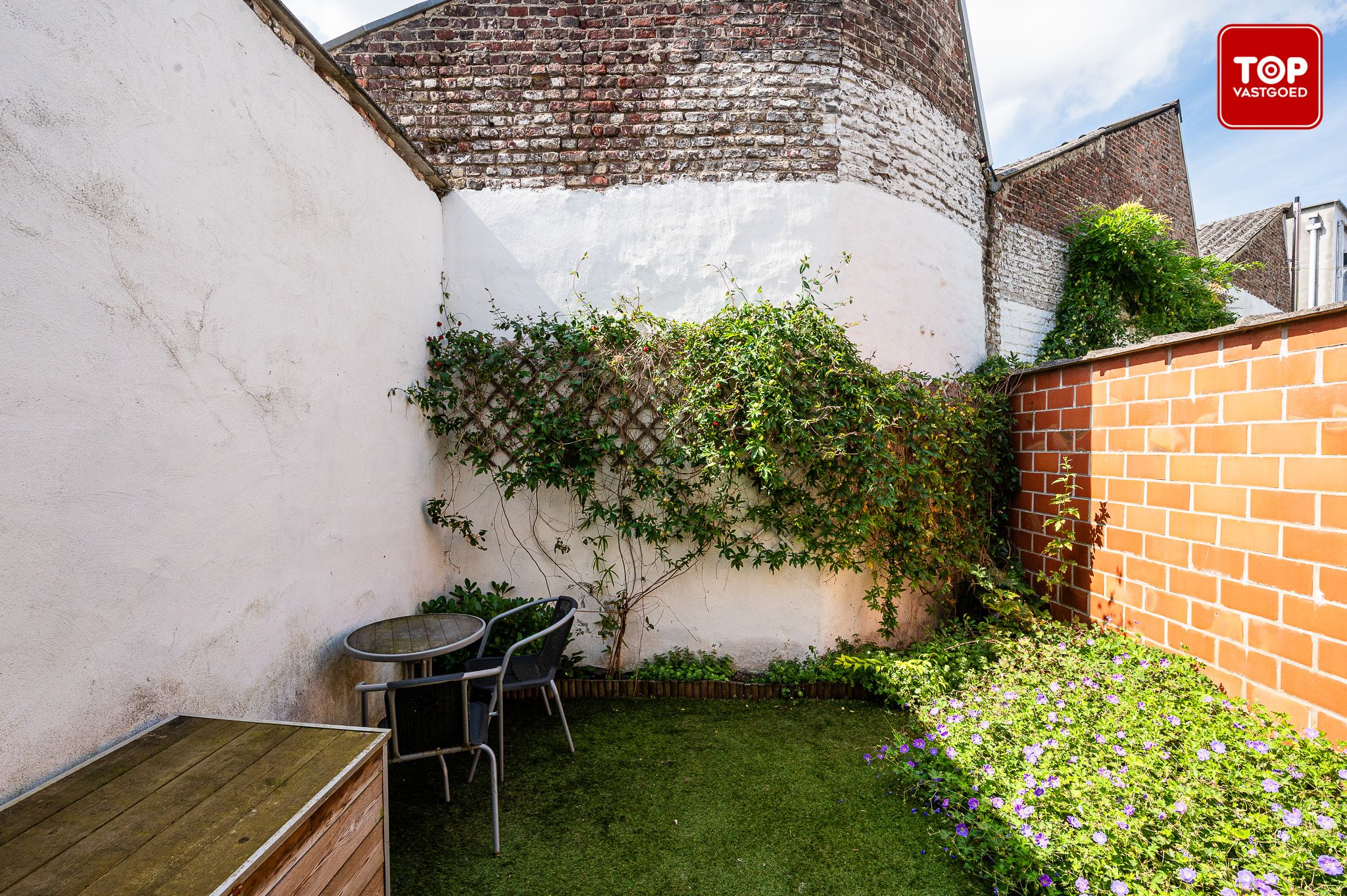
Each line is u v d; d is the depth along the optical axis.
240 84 2.06
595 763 2.83
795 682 3.57
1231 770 2.26
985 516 4.37
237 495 2.01
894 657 3.57
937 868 2.13
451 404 3.62
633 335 3.64
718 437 3.51
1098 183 6.63
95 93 1.50
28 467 1.33
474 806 2.50
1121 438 3.54
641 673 3.69
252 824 1.22
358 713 2.81
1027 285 5.80
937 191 4.51
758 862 2.16
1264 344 2.73
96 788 1.34
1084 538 3.80
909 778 2.56
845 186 3.84
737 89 3.82
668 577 3.83
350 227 2.78
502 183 3.85
